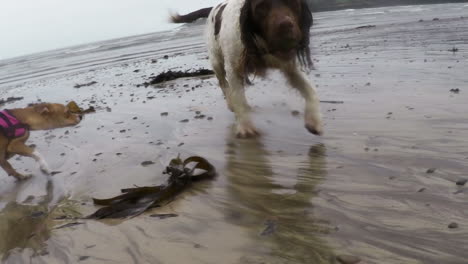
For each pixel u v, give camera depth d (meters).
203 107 2.10
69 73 6.19
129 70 5.12
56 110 1.77
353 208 0.84
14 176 1.45
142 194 1.06
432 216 0.76
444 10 8.57
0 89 5.14
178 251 0.77
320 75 2.56
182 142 1.53
